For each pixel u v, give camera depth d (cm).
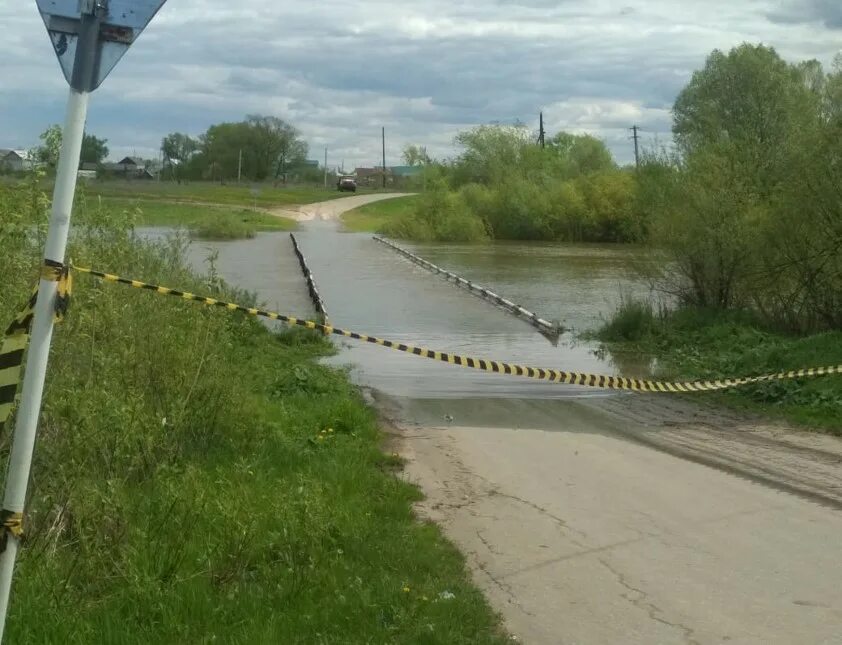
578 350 1758
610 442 1036
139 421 691
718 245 1892
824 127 1670
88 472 620
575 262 4000
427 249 4847
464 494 787
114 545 541
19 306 630
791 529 695
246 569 558
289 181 12394
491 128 7450
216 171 11856
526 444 1012
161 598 495
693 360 1598
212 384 869
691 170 1958
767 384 1321
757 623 521
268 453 838
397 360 1592
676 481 844
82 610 474
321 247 4578
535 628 511
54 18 354
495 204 6028
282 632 472
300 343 1698
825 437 1078
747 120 2566
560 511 736
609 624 517
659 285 2067
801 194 1644
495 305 2417
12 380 379
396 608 508
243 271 3195
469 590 552
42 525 550
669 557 629
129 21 360
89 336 732
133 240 1000
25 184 736
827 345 1452
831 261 1625
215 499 637
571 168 6944
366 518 663
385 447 974
